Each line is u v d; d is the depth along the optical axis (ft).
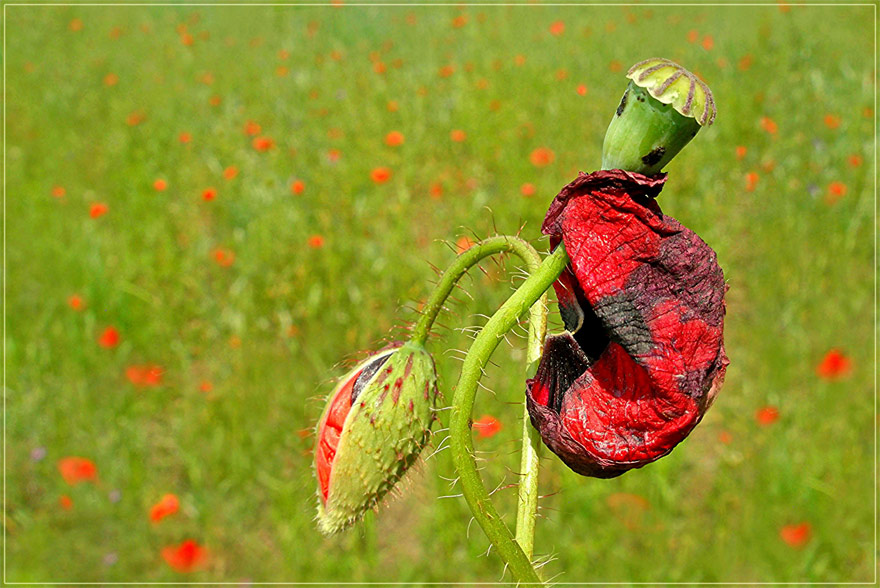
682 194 23.07
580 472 4.49
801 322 19.26
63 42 41.29
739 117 26.53
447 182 23.95
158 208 24.44
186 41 37.17
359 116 28.63
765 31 32.86
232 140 27.84
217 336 19.24
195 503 15.70
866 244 21.11
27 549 15.05
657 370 4.08
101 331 19.43
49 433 17.07
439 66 33.68
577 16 41.78
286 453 16.60
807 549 14.32
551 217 4.21
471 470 4.18
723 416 17.03
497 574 14.51
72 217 24.70
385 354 5.98
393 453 5.76
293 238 20.81
